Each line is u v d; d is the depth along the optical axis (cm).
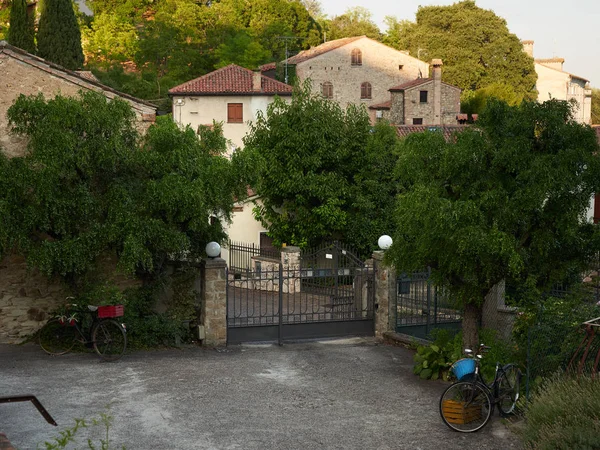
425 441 1151
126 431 1177
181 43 7275
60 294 1808
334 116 3338
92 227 1667
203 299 1853
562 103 1380
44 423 1202
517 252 1345
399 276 1984
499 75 7494
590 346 1241
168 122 1775
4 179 1609
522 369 1330
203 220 1734
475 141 1356
